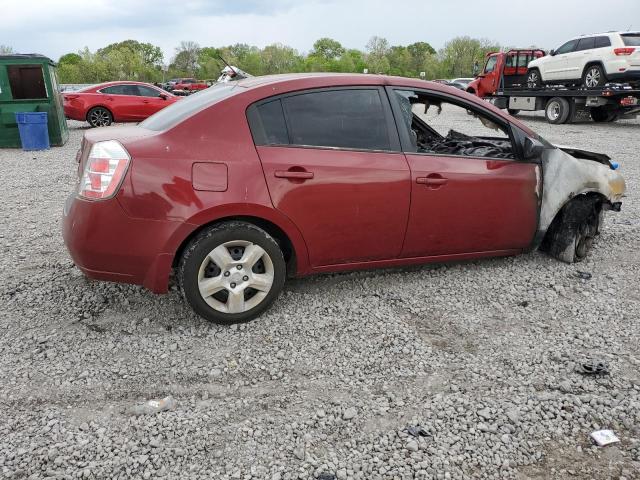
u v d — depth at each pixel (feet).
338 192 12.10
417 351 11.05
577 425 8.92
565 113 58.18
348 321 12.25
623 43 53.16
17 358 10.61
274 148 11.66
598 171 15.70
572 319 12.57
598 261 16.25
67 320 12.15
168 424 8.79
